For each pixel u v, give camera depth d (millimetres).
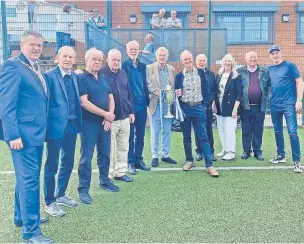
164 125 6535
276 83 6156
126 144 5551
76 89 4422
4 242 3637
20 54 3576
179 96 5898
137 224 4004
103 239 3654
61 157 4516
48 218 4195
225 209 4398
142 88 5973
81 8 13383
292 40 12781
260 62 12297
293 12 12844
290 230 3814
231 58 6734
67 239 3666
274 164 6508
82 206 4562
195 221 4059
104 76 5008
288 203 4582
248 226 3916
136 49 5895
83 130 4719
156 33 10719
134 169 5969
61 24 10070
